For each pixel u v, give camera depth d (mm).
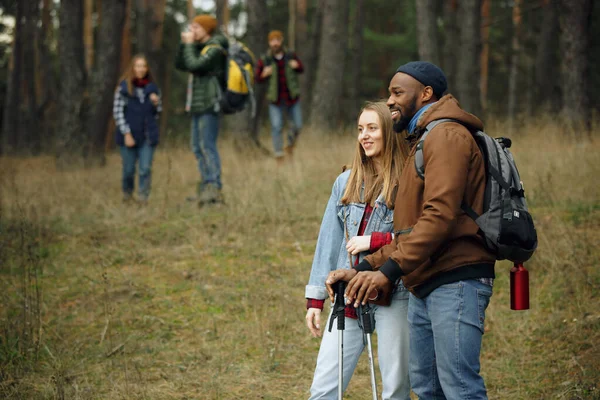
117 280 6363
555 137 10773
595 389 4250
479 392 2980
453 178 2861
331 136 12828
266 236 7383
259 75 10805
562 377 4527
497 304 5727
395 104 3246
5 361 4828
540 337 5145
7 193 9281
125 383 4566
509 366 4797
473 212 2943
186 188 9922
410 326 3199
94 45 29000
